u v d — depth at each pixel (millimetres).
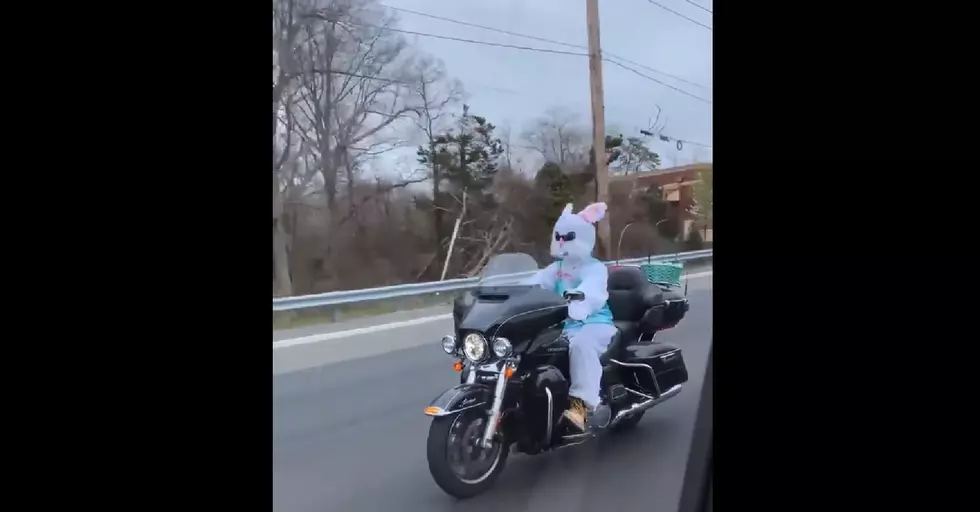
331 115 18859
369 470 4699
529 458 4797
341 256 19219
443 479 4070
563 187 21109
